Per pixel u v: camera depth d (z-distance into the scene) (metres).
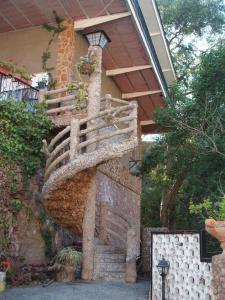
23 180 8.97
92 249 8.55
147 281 8.83
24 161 9.02
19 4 10.61
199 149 10.27
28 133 9.02
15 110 8.90
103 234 10.09
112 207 12.18
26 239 8.79
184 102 11.05
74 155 7.90
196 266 5.44
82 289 7.29
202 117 10.03
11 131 8.75
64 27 11.12
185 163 11.54
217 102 10.05
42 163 9.36
